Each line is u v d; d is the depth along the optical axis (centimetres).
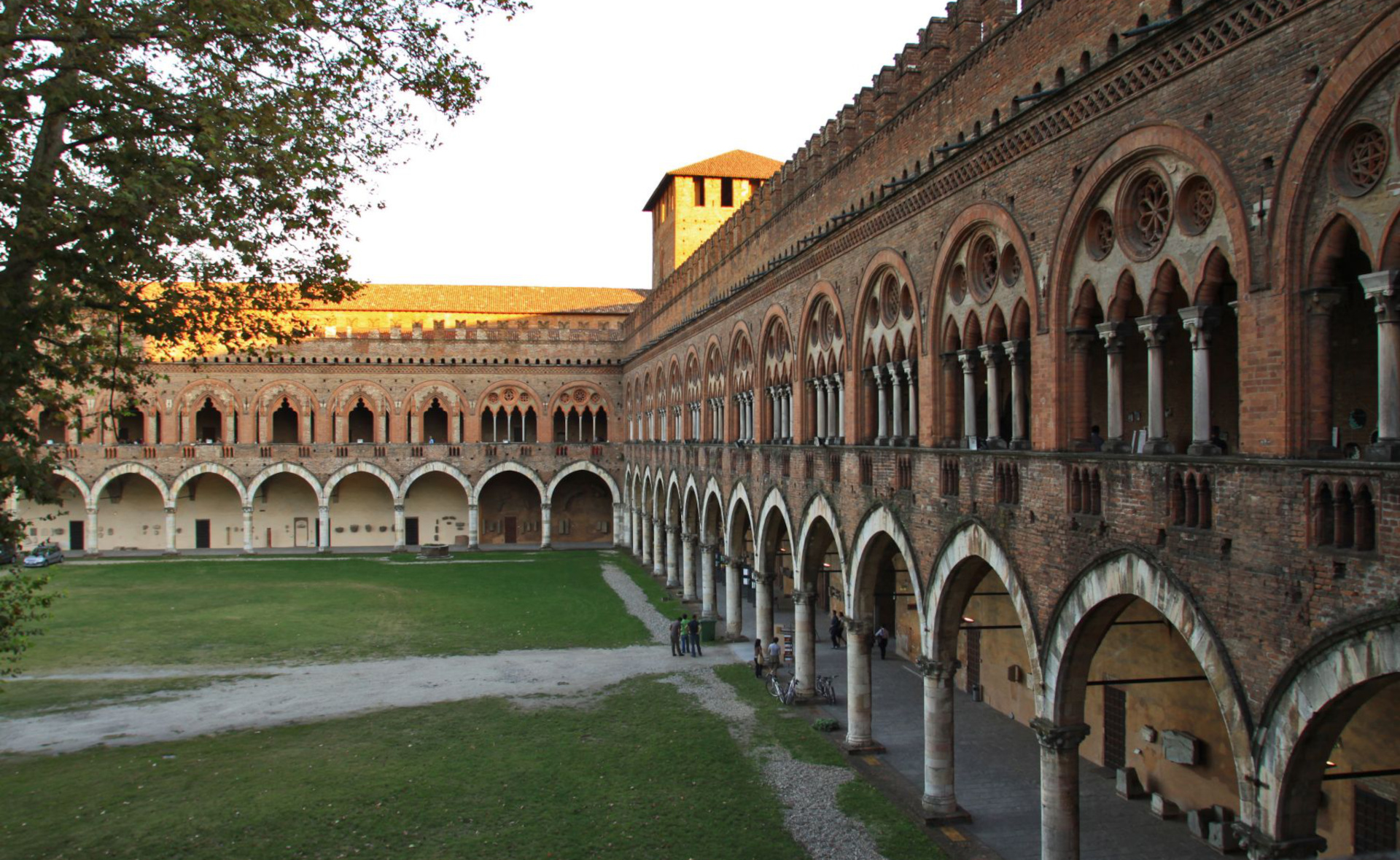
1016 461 1984
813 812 2419
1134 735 2566
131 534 7812
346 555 7569
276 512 8031
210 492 7962
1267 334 1339
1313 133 1253
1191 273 1513
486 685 3769
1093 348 2731
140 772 2777
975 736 3028
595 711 3372
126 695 3650
